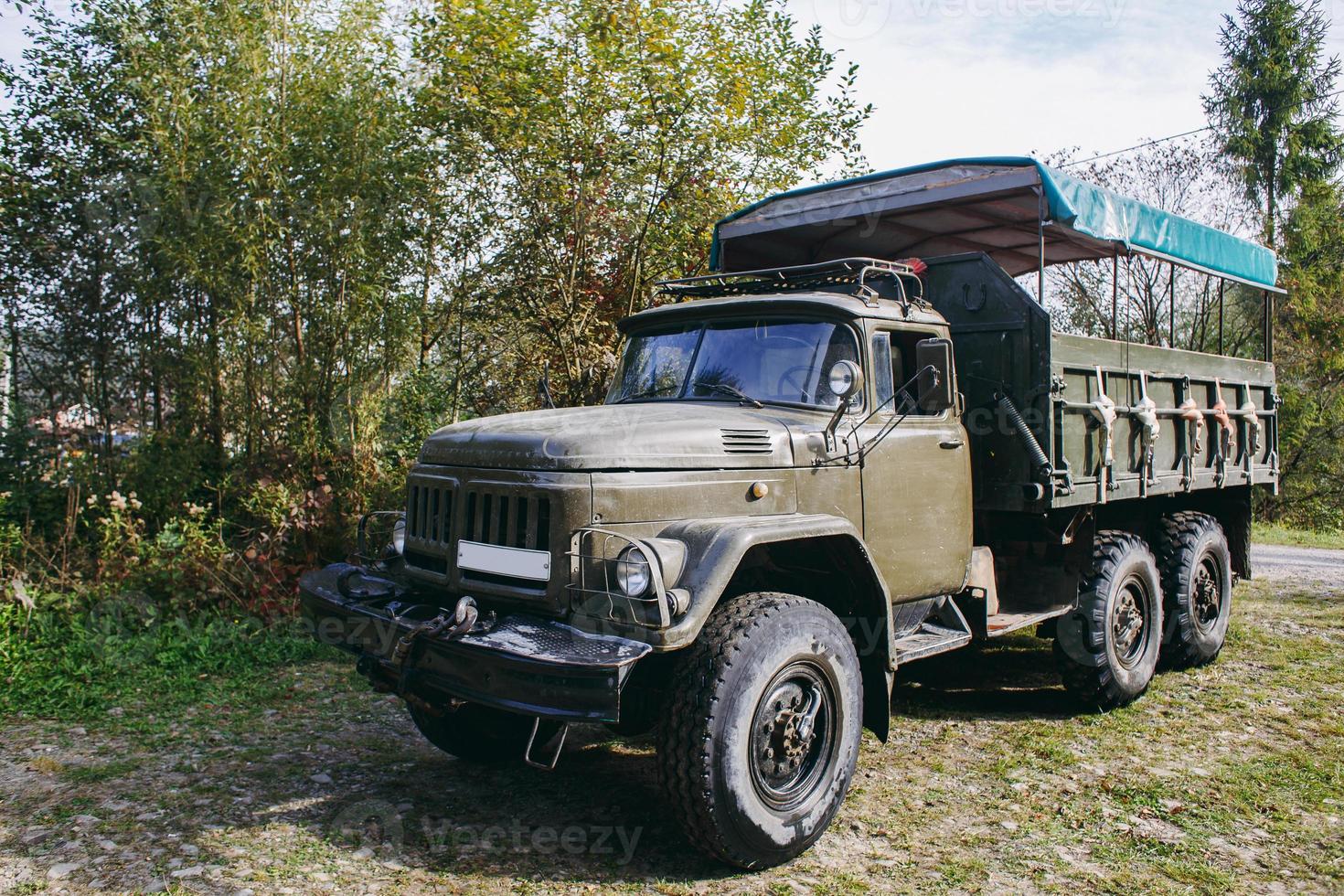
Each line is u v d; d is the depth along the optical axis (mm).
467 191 8531
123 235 7934
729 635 3355
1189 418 6133
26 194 7848
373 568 4305
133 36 7410
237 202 7414
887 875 3410
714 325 4684
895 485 4359
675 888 3293
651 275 8789
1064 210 4828
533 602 3416
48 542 7145
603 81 8062
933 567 4559
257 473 7637
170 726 4871
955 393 4270
